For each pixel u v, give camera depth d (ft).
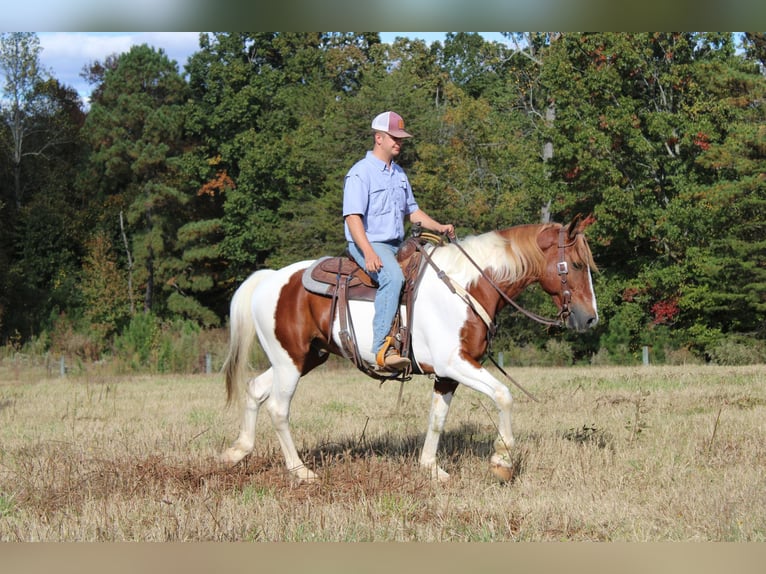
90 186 148.05
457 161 104.99
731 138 96.12
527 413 34.73
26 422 37.22
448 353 21.65
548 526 18.57
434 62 151.33
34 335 127.44
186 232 136.77
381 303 21.75
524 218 109.70
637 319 101.71
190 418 37.09
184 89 144.46
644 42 100.53
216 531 18.29
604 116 100.32
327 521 18.83
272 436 29.58
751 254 94.07
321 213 112.37
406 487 21.15
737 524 17.94
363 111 110.42
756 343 94.22
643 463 23.71
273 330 23.56
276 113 136.98
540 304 102.68
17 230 145.18
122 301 128.98
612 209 100.32
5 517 19.61
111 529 18.52
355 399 43.70
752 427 29.09
